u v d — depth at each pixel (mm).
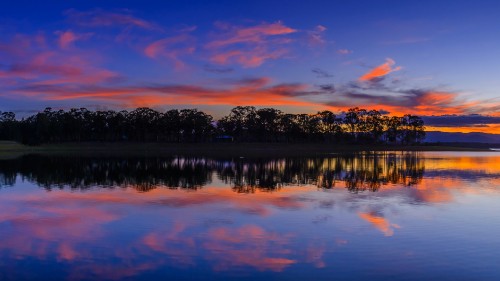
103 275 12703
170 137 166500
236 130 169250
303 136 173000
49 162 66375
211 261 14023
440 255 14680
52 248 15500
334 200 26609
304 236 17250
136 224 19469
